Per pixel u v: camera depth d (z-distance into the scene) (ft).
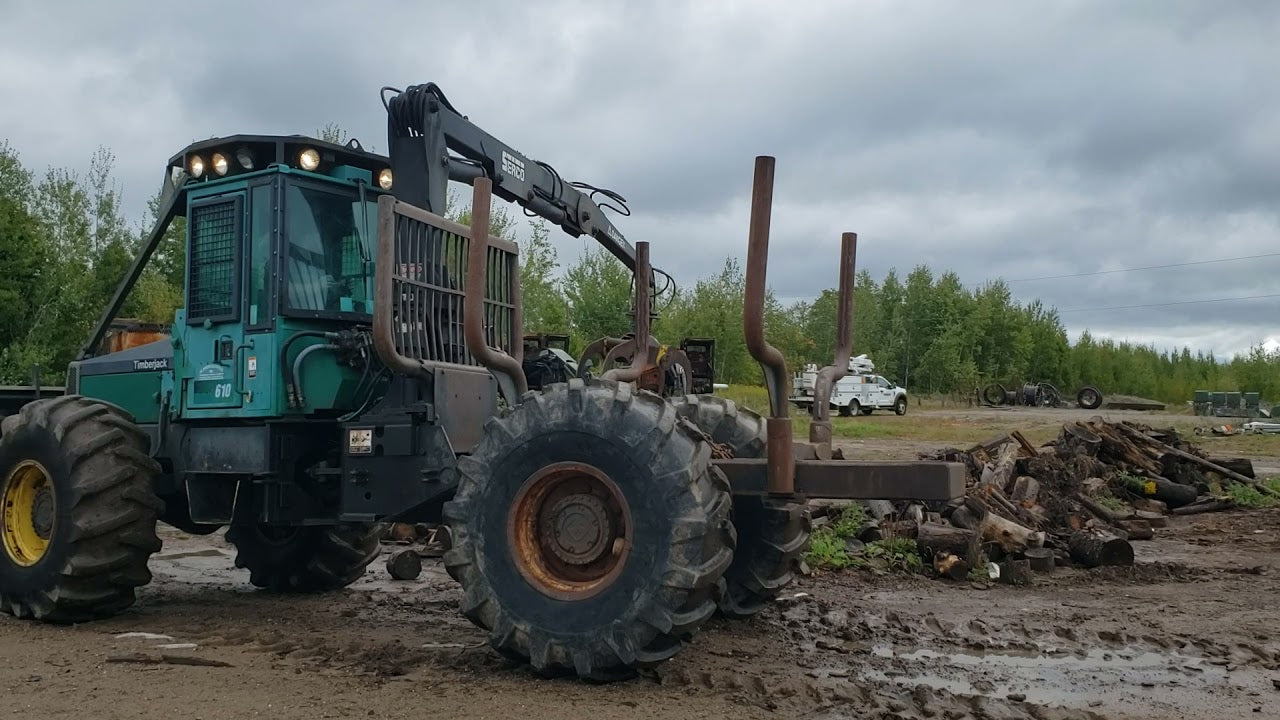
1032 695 16.51
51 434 21.49
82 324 96.84
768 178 16.03
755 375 146.72
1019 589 27.20
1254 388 236.22
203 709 14.83
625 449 15.74
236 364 21.66
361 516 20.02
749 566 20.34
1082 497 39.37
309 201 22.02
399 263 19.94
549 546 16.48
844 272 20.76
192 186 22.94
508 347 22.97
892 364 233.55
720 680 16.42
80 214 108.27
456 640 20.03
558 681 16.29
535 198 28.99
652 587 15.35
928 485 16.12
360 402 21.67
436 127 24.22
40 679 16.63
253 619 22.48
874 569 28.81
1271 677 17.89
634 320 31.37
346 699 15.31
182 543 36.14
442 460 19.35
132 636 20.12
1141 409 186.09
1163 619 23.07
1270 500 47.37
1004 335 234.79
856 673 17.47
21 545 22.03
